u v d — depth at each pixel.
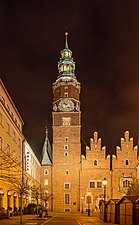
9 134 60.84
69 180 112.69
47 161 115.19
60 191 112.12
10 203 60.03
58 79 120.50
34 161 101.94
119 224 40.84
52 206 111.06
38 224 41.56
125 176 112.19
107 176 112.69
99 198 111.25
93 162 113.75
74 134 115.56
